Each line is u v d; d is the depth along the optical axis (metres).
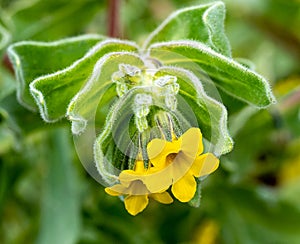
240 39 0.40
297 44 0.40
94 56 0.25
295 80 0.38
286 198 0.36
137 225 0.35
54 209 0.34
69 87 0.25
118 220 0.35
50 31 0.35
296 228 0.36
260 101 0.26
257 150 0.34
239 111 0.28
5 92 0.31
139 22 0.37
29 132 0.30
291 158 0.37
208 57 0.25
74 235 0.33
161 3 0.38
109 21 0.32
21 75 0.27
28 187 0.36
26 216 0.36
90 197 0.35
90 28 0.37
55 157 0.34
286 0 0.39
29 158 0.34
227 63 0.25
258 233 0.36
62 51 0.28
